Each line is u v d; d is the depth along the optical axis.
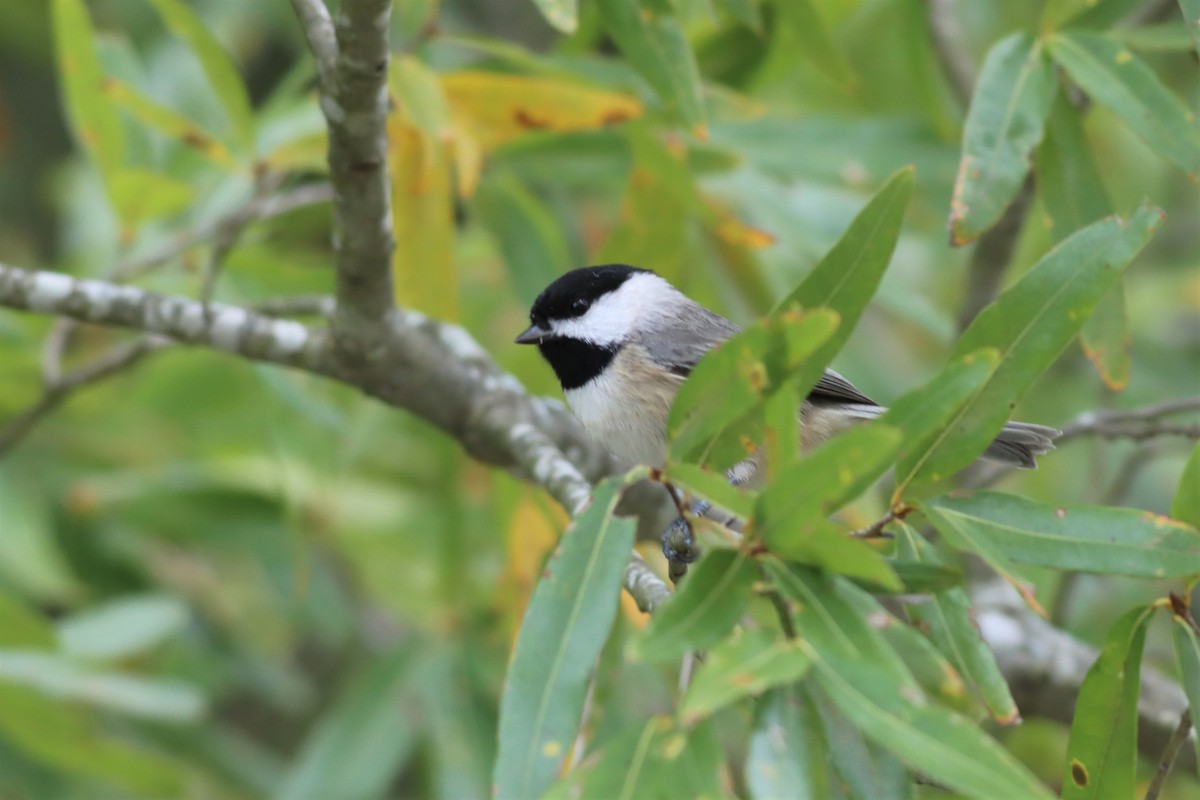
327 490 9.98
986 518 4.65
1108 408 9.44
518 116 7.28
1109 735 4.91
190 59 10.41
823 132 8.97
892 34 10.54
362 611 11.30
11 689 7.74
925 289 11.48
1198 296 11.38
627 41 6.26
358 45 5.77
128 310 7.26
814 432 7.84
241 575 10.54
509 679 4.29
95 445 10.35
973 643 4.72
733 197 8.98
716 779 3.86
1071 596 8.94
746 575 4.16
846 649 3.96
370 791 8.87
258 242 9.35
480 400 7.53
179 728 9.98
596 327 7.70
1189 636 4.84
